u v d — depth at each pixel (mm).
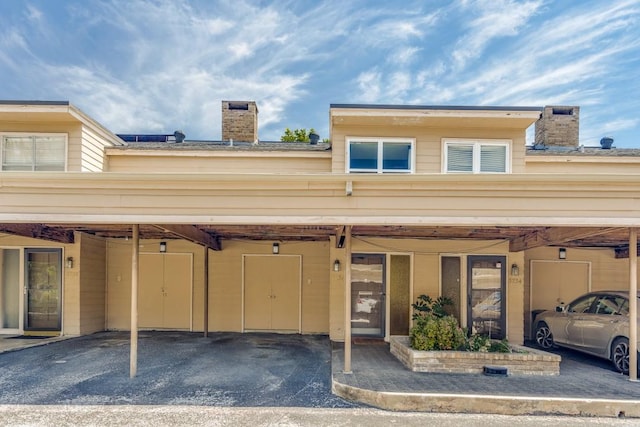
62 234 10414
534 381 6809
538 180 6391
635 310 6883
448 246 10445
